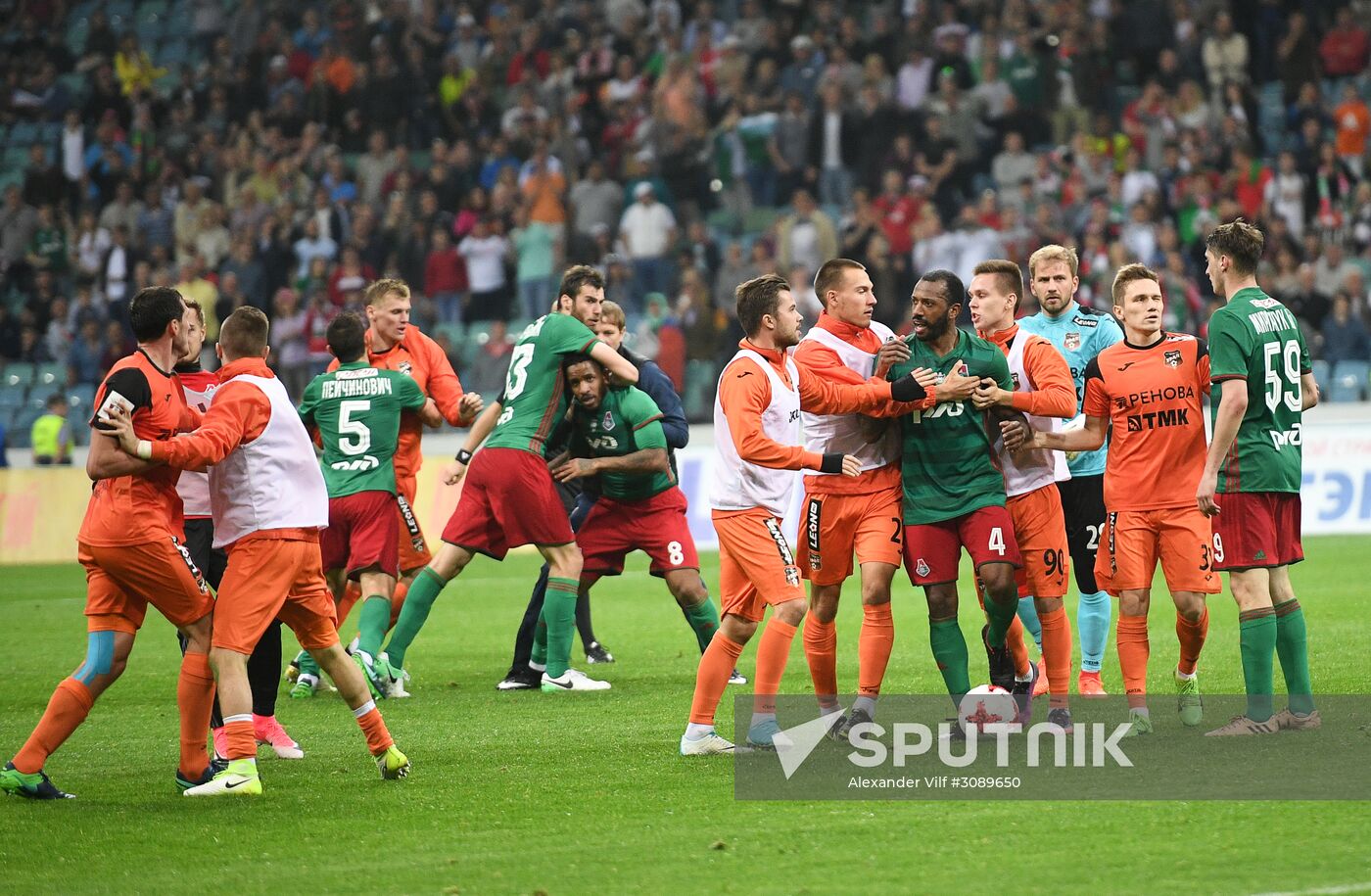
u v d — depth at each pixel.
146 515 14.14
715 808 13.31
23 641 27.00
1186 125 51.47
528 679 21.02
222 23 67.31
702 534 42.91
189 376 16.27
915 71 53.50
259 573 14.35
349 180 57.69
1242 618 15.92
